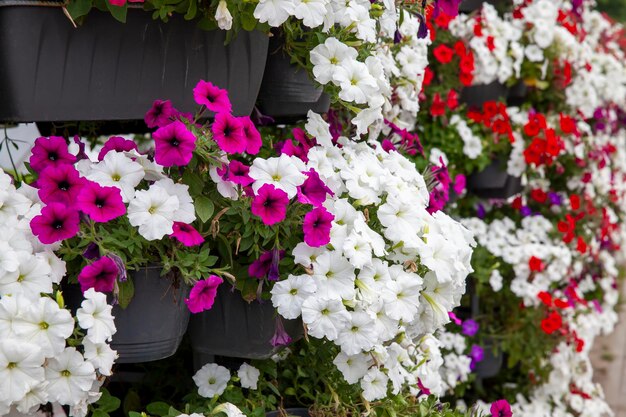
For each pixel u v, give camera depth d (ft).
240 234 6.21
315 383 7.41
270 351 6.70
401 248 6.62
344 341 6.18
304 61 6.93
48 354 5.16
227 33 6.07
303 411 7.45
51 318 5.18
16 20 5.56
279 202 5.91
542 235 12.33
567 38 12.52
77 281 5.70
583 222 13.37
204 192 6.18
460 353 11.37
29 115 5.77
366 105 7.28
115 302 5.52
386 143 7.63
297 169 6.17
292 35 6.61
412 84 8.71
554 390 12.43
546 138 12.06
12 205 5.55
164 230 5.59
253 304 6.48
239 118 6.13
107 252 5.47
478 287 11.72
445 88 11.19
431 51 11.28
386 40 8.19
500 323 12.21
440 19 10.85
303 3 6.10
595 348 18.12
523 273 11.95
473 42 11.33
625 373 16.69
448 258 6.66
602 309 14.34
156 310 5.94
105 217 5.43
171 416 6.31
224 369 7.08
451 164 11.29
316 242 5.93
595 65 14.25
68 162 5.93
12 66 5.65
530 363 12.27
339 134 7.79
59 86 5.77
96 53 5.81
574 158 13.08
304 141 6.84
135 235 5.70
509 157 11.98
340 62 6.57
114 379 8.32
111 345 5.94
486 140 11.66
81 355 5.34
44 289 5.29
